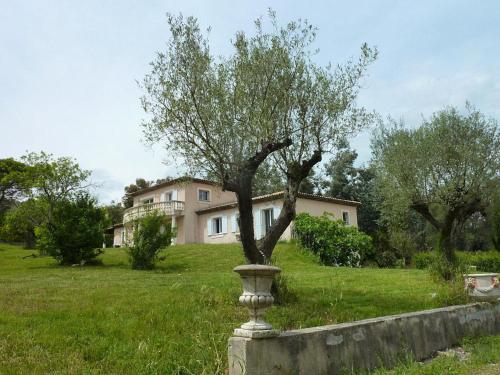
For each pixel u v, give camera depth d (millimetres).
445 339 8000
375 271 17766
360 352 6227
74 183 26234
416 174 16953
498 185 16703
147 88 9391
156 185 36125
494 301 9711
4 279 13438
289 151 9984
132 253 18656
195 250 24219
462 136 16812
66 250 20344
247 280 5219
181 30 9312
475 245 35438
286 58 9445
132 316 7746
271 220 28188
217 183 9773
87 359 5793
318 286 12492
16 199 38156
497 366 6262
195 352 5789
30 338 6305
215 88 9141
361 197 42344
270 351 5098
